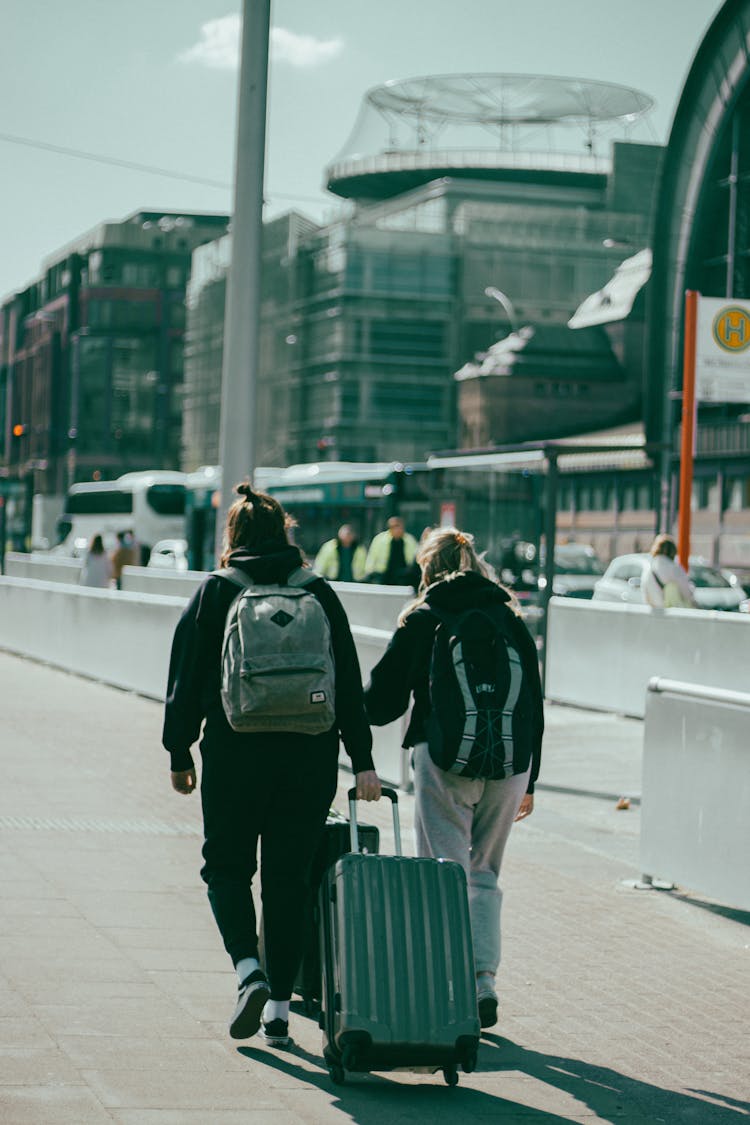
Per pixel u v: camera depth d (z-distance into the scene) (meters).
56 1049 5.98
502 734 6.57
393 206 122.94
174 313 168.12
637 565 36.22
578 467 75.06
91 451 165.88
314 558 46.66
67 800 12.01
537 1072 6.27
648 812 10.02
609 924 8.95
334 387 116.12
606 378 104.06
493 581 6.89
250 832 6.26
